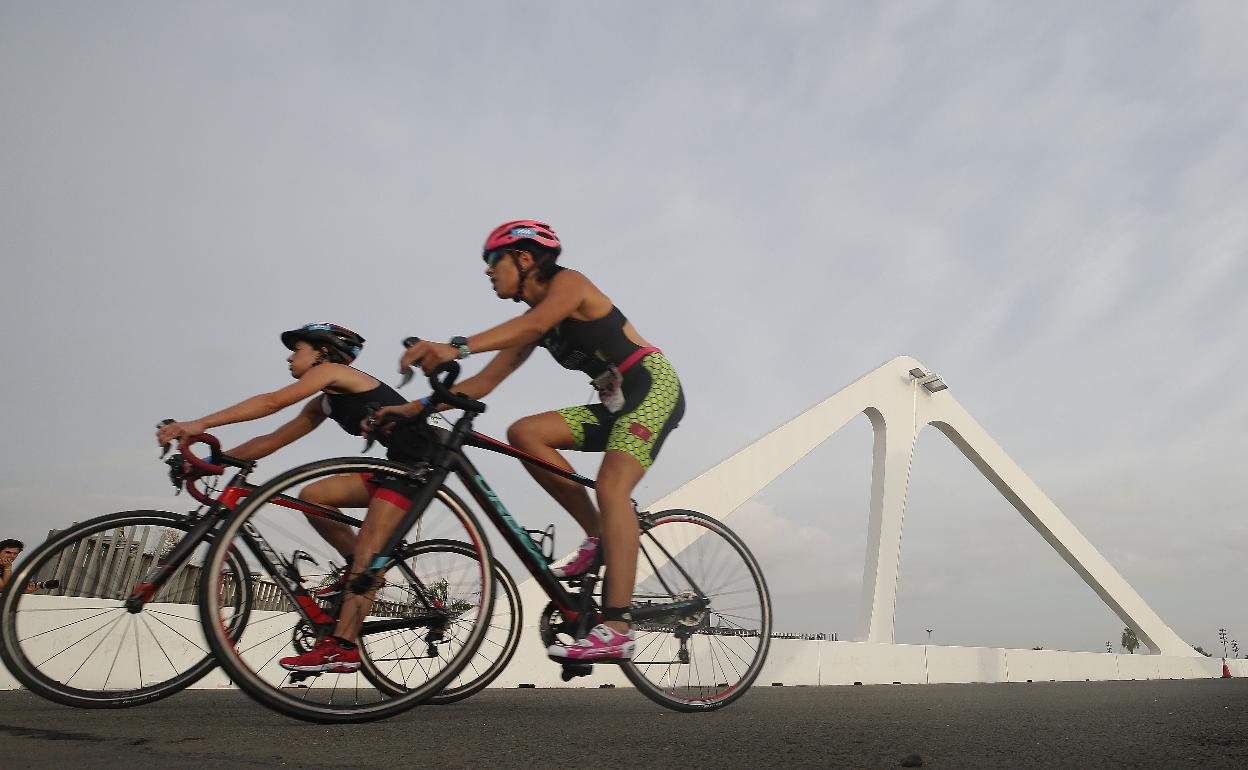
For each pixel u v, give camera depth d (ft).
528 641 19.83
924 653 34.12
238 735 6.05
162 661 10.32
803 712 9.23
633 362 8.36
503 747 5.48
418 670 8.54
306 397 9.20
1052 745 5.71
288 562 9.07
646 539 9.39
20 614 8.72
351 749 5.33
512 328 7.51
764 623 10.39
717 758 5.02
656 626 9.37
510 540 8.21
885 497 47.42
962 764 4.83
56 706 9.11
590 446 8.77
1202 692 17.25
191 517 9.09
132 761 4.79
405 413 7.56
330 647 7.37
